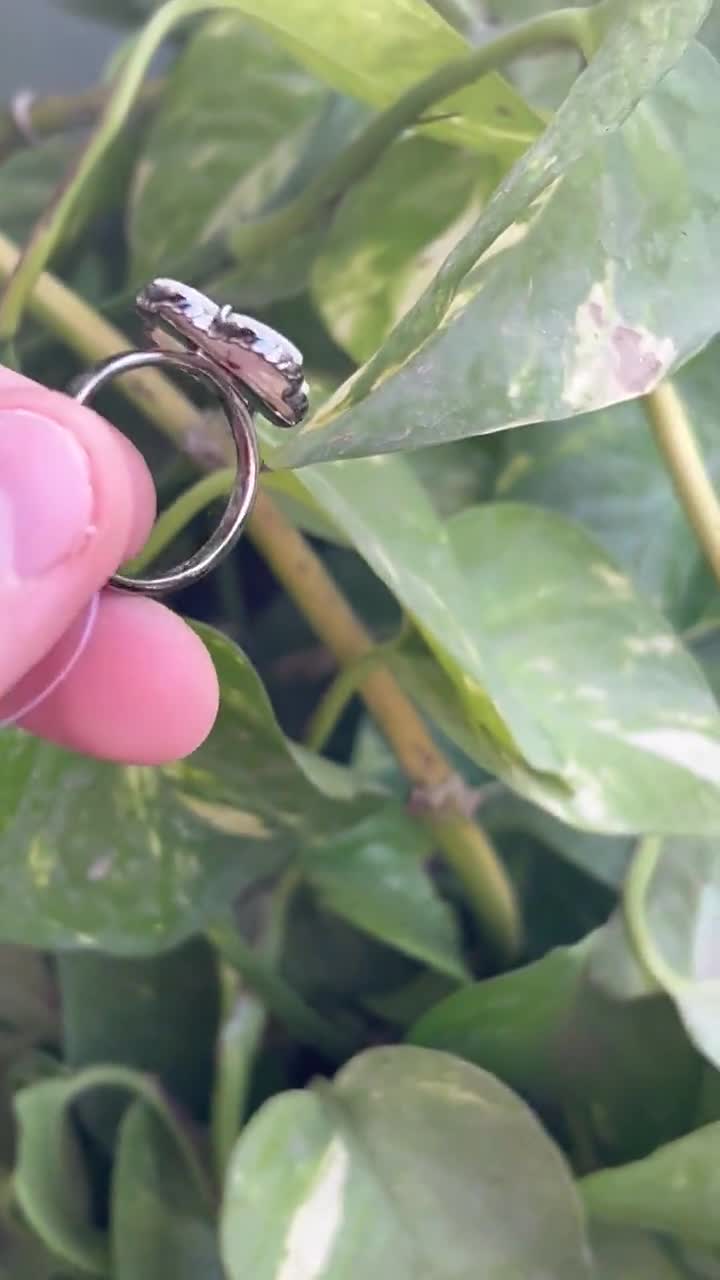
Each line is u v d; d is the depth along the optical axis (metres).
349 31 0.15
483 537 0.17
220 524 0.14
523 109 0.15
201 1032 0.18
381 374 0.12
